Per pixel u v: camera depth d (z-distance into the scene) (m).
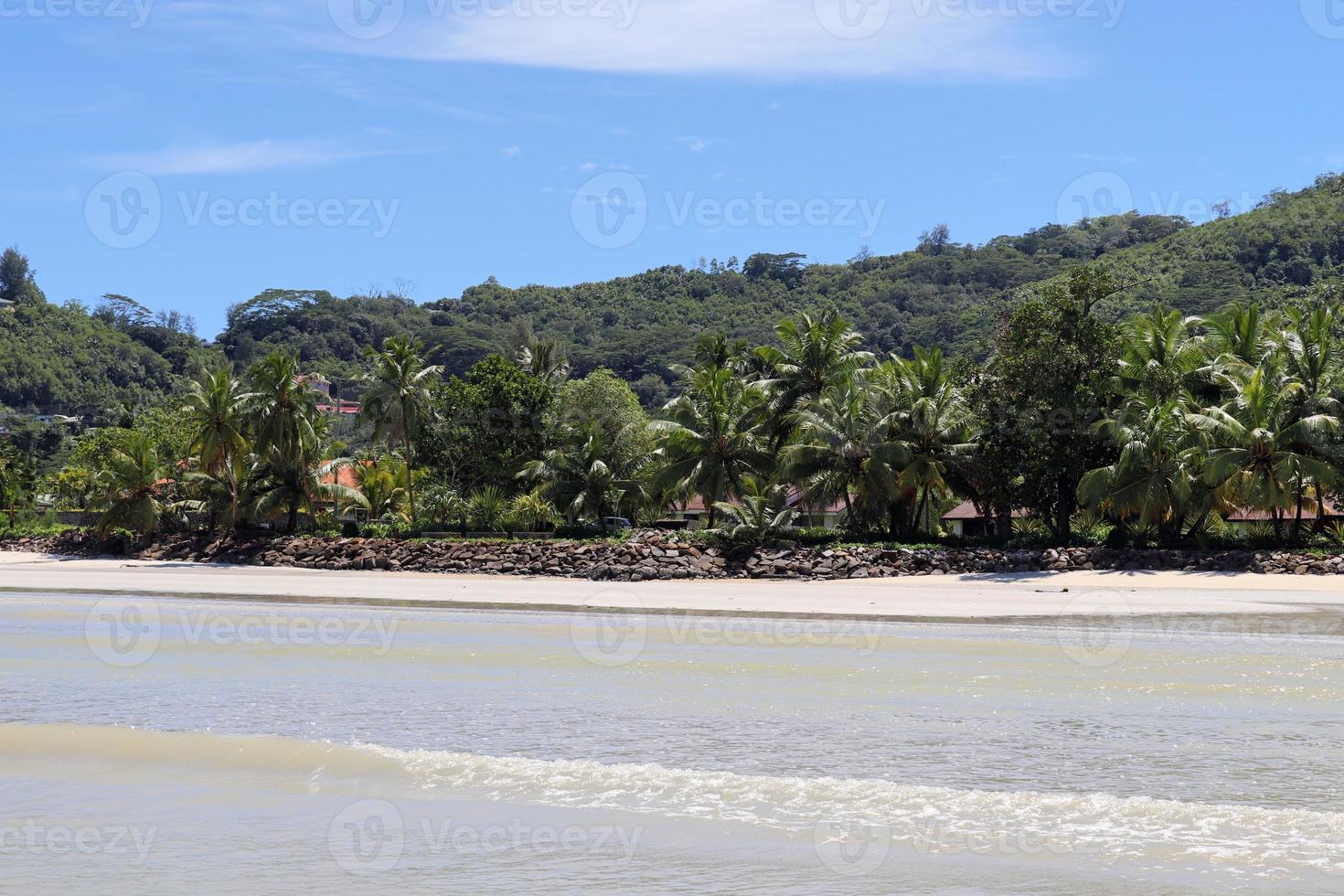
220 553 62.34
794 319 59.47
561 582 47.78
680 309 178.38
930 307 157.00
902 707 18.69
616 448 64.38
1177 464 45.94
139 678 22.02
